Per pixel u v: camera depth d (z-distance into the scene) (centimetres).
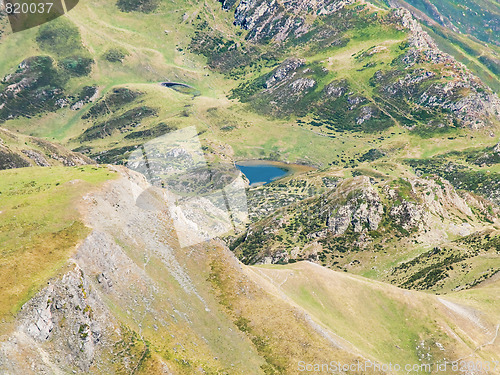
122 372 7006
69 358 6725
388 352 11062
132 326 7581
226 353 8131
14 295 6650
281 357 8425
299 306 10281
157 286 8175
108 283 7631
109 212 8094
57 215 7806
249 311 8944
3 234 7462
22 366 6194
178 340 7856
